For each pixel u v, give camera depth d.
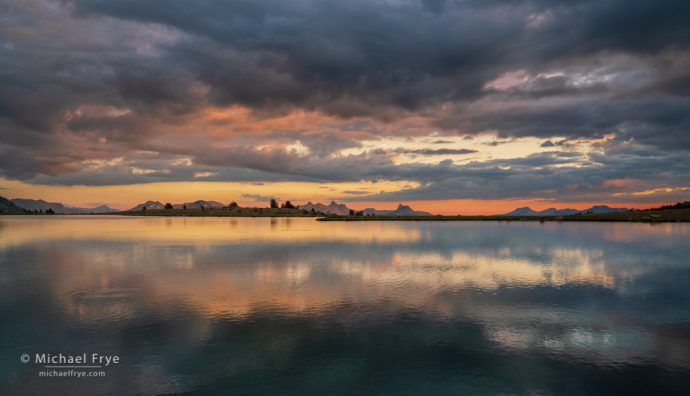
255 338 18.69
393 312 22.89
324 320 21.34
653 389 14.09
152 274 34.75
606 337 19.05
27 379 14.83
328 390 13.92
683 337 19.08
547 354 17.05
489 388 14.10
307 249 55.56
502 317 22.03
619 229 102.75
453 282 31.38
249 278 32.91
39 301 25.14
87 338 18.72
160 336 18.97
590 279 32.81
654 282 31.70
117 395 13.76
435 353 17.05
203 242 67.06
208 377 14.91
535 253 50.62
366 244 63.44
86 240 70.75
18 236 80.75
